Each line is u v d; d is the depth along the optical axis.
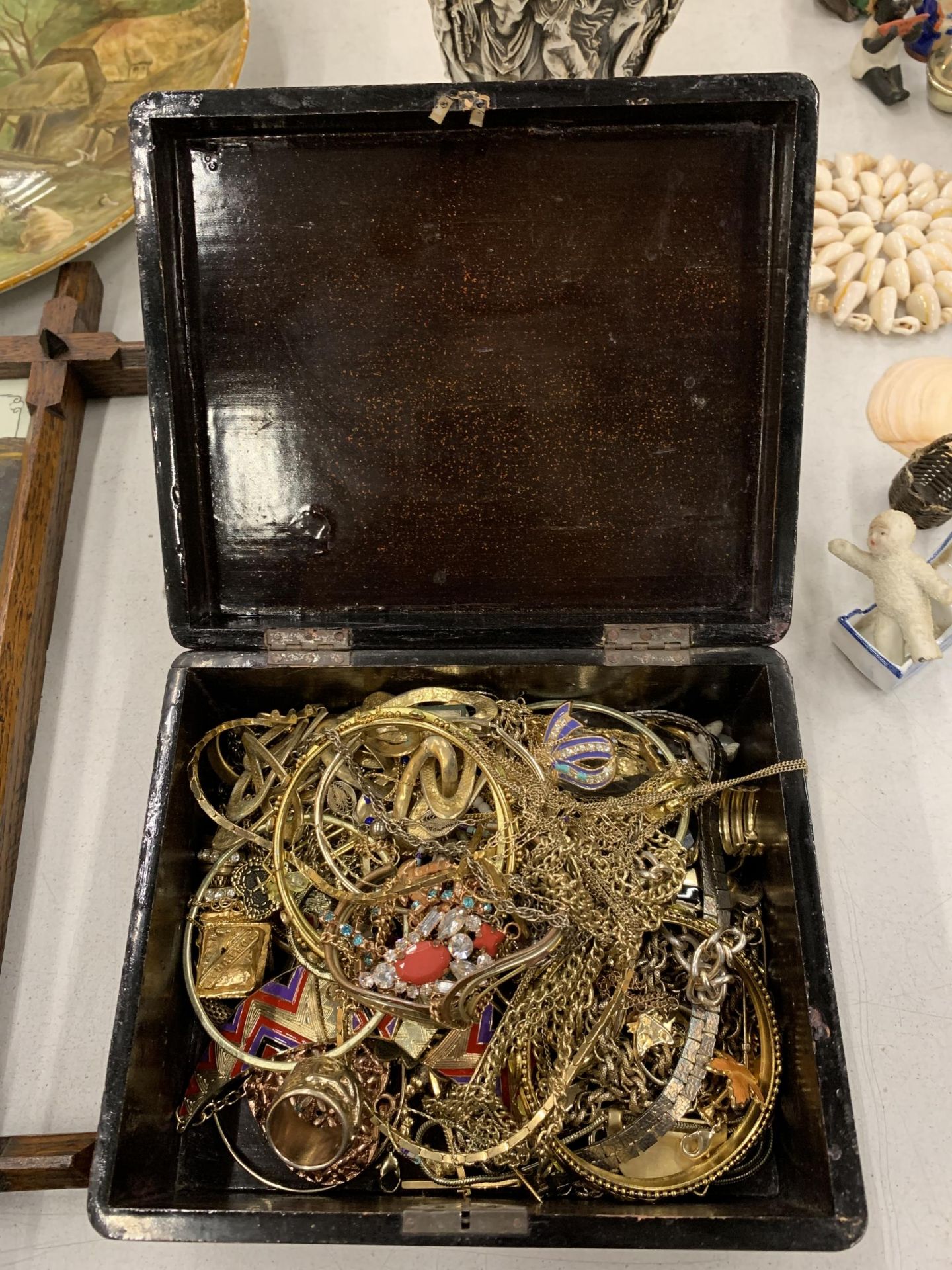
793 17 1.63
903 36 1.46
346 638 1.02
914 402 1.32
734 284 0.93
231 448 0.99
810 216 0.90
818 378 1.42
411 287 0.94
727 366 0.95
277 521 1.01
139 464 1.41
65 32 1.49
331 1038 0.90
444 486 1.00
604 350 0.95
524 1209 0.79
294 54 1.63
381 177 0.91
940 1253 1.00
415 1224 0.78
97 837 1.22
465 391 0.97
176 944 0.95
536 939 0.90
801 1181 0.85
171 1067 0.93
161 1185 0.88
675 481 0.99
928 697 1.25
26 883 1.20
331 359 0.96
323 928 0.93
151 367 0.94
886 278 1.42
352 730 0.97
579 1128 0.88
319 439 0.99
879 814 1.19
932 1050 1.08
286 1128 0.82
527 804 0.94
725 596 1.02
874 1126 1.05
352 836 0.96
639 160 0.90
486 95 0.87
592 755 0.97
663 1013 0.91
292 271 0.94
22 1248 1.03
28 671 1.24
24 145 1.47
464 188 0.91
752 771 1.02
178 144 0.91
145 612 1.33
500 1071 0.88
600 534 1.01
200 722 1.04
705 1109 0.89
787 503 0.96
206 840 1.03
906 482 1.24
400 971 0.86
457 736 0.96
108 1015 1.13
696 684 1.04
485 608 1.03
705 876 0.97
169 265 0.94
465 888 0.89
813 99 0.87
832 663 1.27
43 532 1.29
